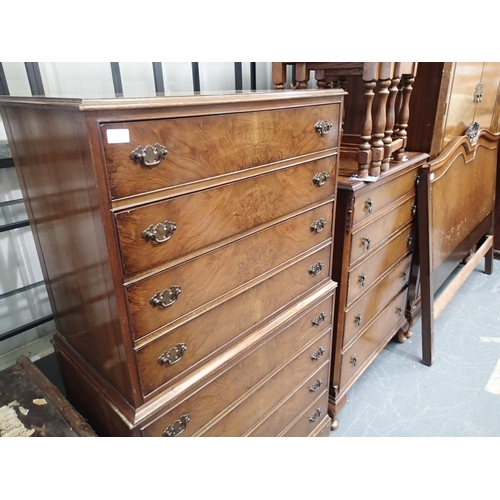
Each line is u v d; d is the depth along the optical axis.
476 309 2.36
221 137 0.74
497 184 2.75
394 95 1.26
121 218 0.62
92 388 0.89
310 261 1.13
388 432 1.53
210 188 0.75
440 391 1.74
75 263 0.77
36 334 1.33
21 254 1.25
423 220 1.71
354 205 1.24
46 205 0.79
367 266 1.46
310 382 1.30
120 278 0.66
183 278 0.76
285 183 0.93
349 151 1.54
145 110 0.60
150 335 0.74
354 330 1.51
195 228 0.75
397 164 1.47
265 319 1.02
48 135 0.67
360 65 1.19
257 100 0.78
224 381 0.93
